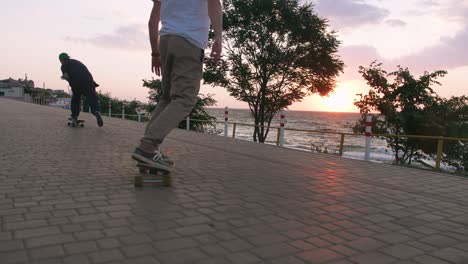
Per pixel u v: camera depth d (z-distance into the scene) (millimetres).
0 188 3662
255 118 25906
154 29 4289
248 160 6281
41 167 4785
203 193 3764
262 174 4984
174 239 2492
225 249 2359
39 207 3080
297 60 23656
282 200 3627
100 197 3443
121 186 3896
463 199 4000
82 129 10781
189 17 3811
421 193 4238
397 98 13484
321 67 23828
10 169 4590
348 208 3447
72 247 2289
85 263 2074
